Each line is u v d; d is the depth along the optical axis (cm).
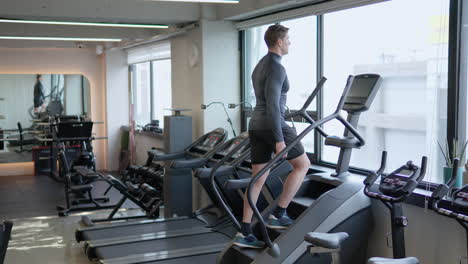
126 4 697
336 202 446
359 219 452
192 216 689
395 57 502
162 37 880
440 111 451
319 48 600
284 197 462
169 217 729
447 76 441
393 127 509
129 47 1161
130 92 1220
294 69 658
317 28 600
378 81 458
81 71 1219
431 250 418
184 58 824
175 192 729
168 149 738
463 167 414
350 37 557
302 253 428
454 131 432
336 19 577
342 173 502
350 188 461
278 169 543
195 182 781
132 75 1215
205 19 736
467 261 389
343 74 571
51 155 1135
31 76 1205
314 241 358
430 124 463
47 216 773
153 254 532
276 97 411
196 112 771
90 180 830
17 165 1204
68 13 672
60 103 1227
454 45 430
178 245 564
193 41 765
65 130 991
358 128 556
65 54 1204
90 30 880
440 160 452
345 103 477
